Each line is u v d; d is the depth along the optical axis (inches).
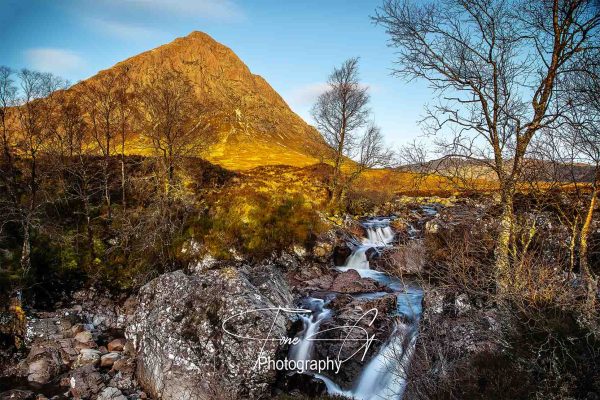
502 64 426.6
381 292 705.0
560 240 422.0
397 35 459.5
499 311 362.9
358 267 921.5
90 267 812.6
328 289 745.0
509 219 389.7
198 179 1206.9
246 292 514.0
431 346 381.7
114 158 1135.0
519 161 391.2
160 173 997.2
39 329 637.3
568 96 357.7
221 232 929.5
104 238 882.1
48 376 535.5
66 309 713.6
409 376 360.2
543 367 299.0
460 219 487.2
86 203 850.1
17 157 928.3
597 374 274.5
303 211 1069.1
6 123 800.9
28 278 716.0
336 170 1332.4
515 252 383.9
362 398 450.0
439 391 325.1
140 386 499.2
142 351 519.2
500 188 411.8
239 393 442.3
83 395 485.1
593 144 340.5
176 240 896.3
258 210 1023.0
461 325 394.6
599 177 347.9
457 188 432.1
